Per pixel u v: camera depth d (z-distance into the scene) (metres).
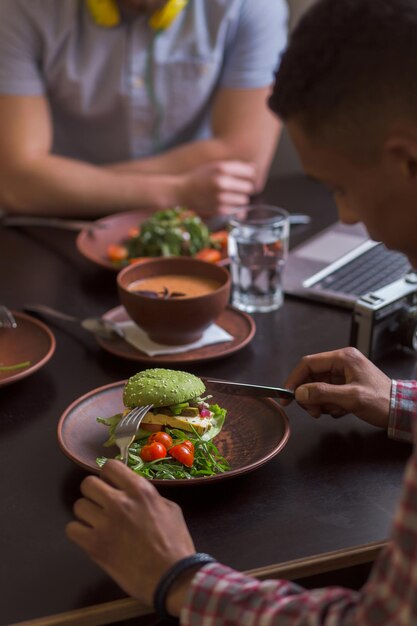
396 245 0.94
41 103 2.36
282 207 2.19
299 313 1.64
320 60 0.86
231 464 1.16
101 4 2.29
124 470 1.00
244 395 1.27
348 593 0.82
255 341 1.53
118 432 1.15
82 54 2.38
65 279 1.81
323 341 1.53
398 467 1.16
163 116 2.47
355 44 0.84
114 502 0.96
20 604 0.94
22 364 1.41
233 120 2.42
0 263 1.89
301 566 0.99
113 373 1.42
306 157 0.94
